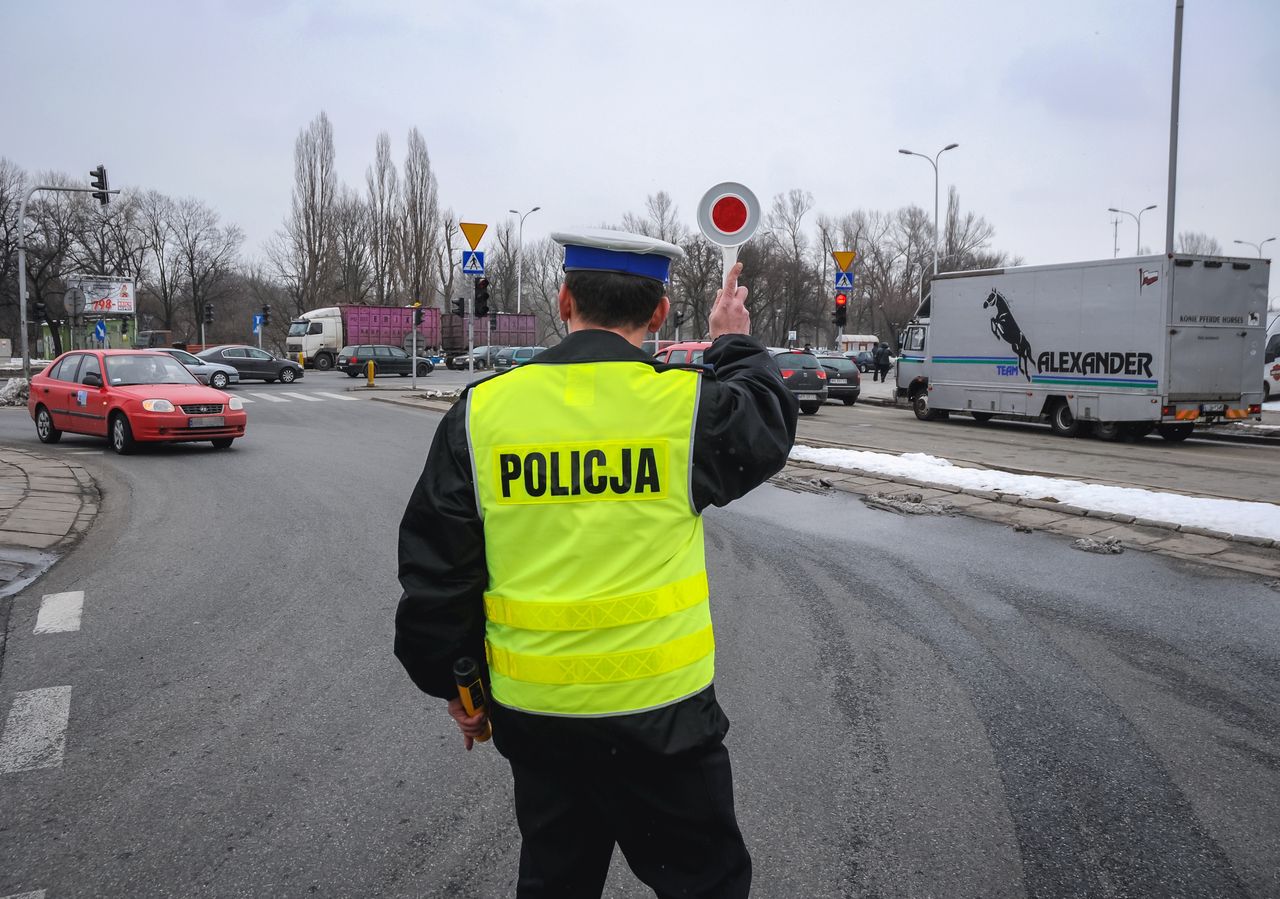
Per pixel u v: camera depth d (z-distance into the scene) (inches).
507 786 139.9
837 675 186.1
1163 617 224.4
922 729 160.2
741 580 259.4
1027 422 756.6
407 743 154.7
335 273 2459.4
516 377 74.1
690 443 72.5
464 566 73.3
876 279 3070.9
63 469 456.8
